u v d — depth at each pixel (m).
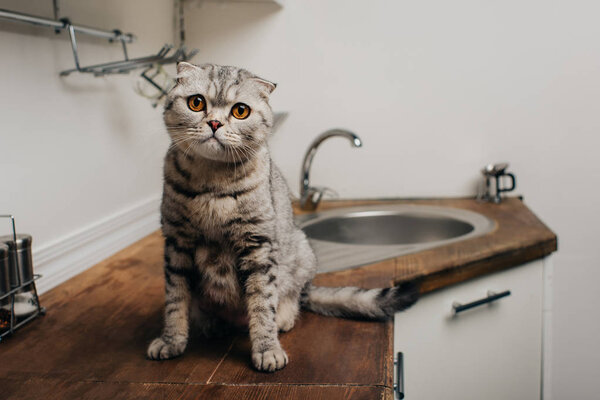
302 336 0.98
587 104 1.89
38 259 1.15
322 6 1.92
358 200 2.05
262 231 0.93
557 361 2.06
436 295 1.26
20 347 0.93
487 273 1.35
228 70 0.92
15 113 1.09
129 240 1.55
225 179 0.90
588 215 1.95
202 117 0.87
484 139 1.95
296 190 2.06
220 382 0.81
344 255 1.41
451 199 2.00
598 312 2.00
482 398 1.43
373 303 1.03
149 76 1.65
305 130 2.01
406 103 1.96
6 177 1.07
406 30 1.91
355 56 1.94
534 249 1.43
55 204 1.22
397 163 2.01
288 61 1.97
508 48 1.89
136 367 0.86
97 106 1.38
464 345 1.36
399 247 1.45
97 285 1.23
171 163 0.92
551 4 1.85
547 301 1.51
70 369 0.85
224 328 1.02
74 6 1.27
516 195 1.98
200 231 0.92
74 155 1.29
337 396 0.76
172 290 0.93
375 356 0.89
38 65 1.15
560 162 1.94
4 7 1.05
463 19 1.89
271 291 0.93
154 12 1.74
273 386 0.79
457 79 1.93
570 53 1.87
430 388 1.28
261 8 1.94
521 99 1.91
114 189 1.48
